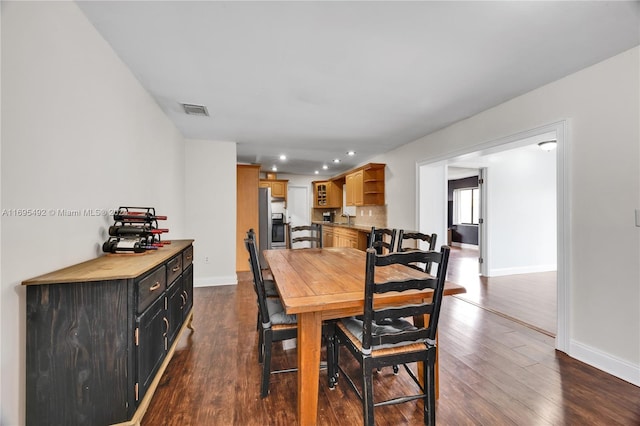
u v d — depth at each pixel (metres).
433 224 4.17
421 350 1.41
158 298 1.62
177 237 3.61
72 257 1.44
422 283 1.34
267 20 1.55
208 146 4.22
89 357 1.22
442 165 3.96
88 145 1.58
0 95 1.03
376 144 4.48
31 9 1.16
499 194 4.92
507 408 1.61
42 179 1.23
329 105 2.81
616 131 1.93
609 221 1.97
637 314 1.84
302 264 2.17
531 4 1.43
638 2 1.42
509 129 2.68
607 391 1.76
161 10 1.48
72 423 1.20
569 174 2.19
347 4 1.43
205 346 2.38
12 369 1.10
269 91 2.49
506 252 4.97
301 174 8.27
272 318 1.78
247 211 5.14
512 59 1.96
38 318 1.16
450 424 1.49
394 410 1.62
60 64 1.34
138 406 1.33
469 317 3.01
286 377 1.94
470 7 1.45
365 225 5.89
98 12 1.50
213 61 1.99
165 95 2.57
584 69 2.10
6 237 1.06
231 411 1.60
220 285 4.29
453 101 2.71
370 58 1.95
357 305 1.35
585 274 2.11
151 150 2.61
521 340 2.47
